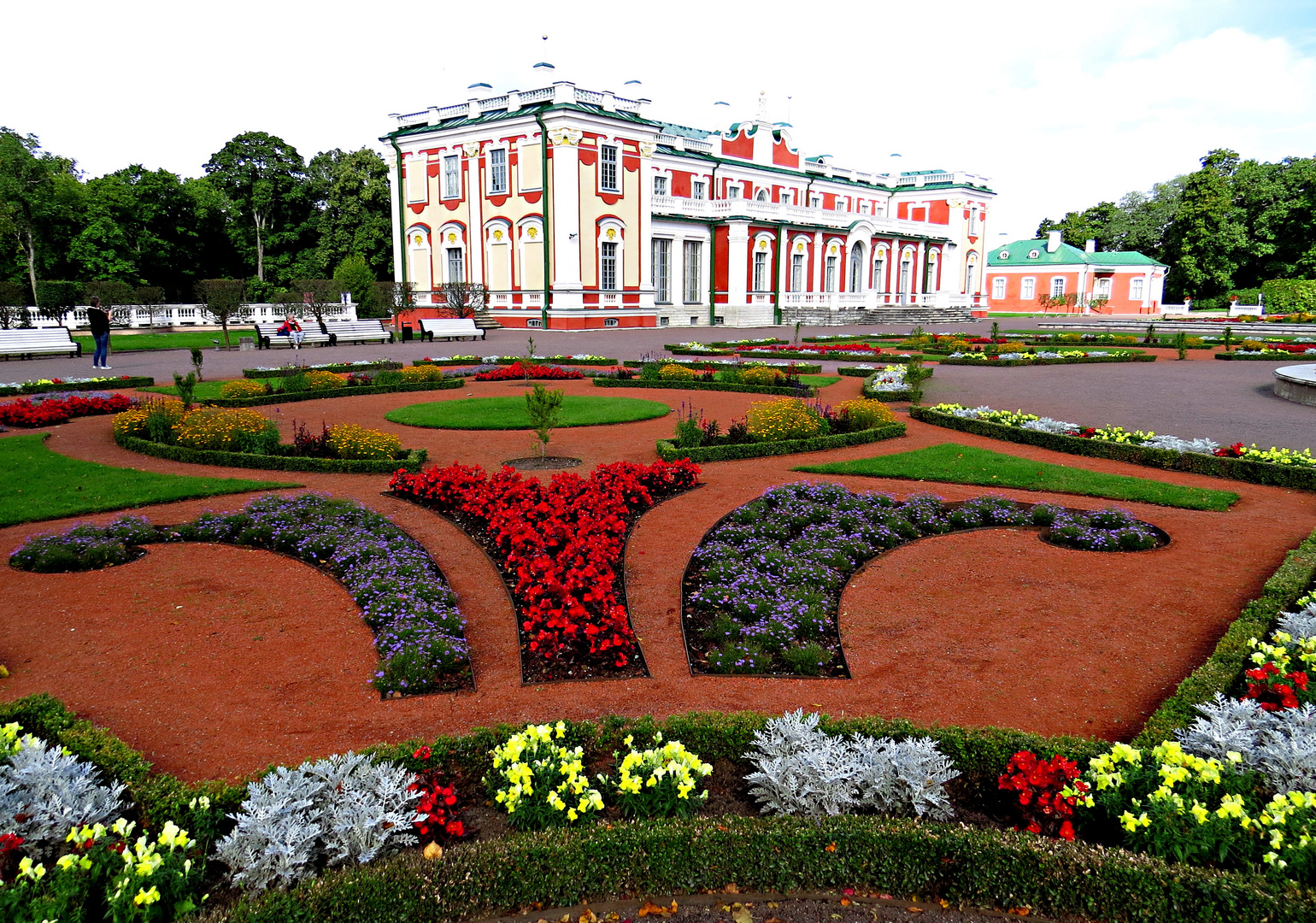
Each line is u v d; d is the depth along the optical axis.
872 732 4.95
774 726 4.95
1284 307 65.75
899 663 6.48
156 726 5.57
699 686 6.14
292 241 62.56
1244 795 4.22
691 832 4.09
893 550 9.10
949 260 69.88
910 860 4.05
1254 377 24.48
